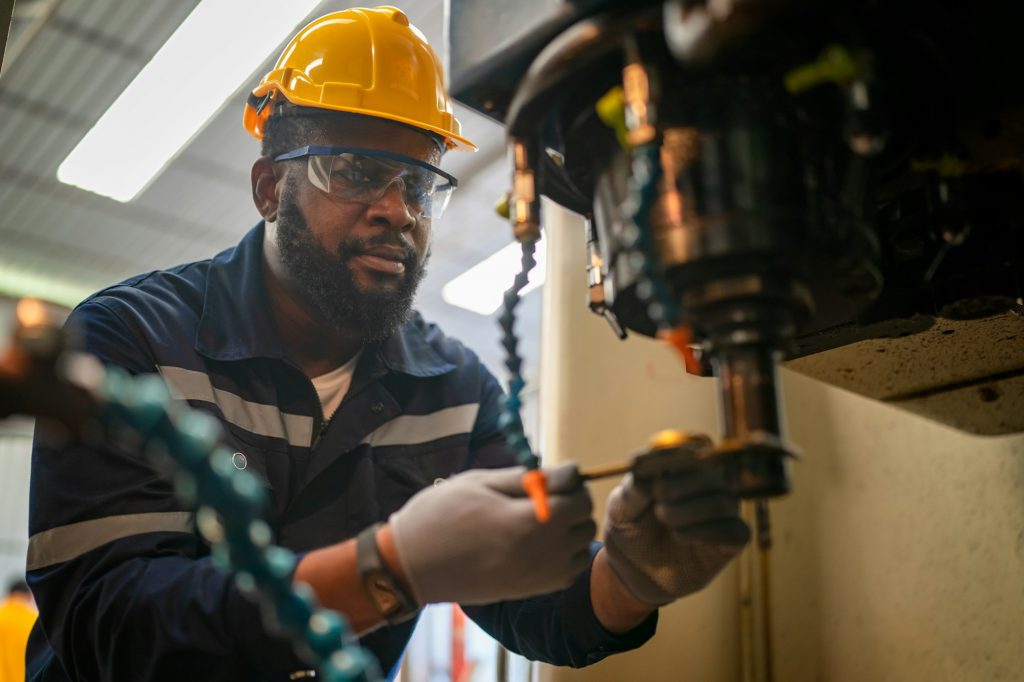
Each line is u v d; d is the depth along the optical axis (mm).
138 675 1006
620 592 1070
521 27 772
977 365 1130
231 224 4855
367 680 598
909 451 1490
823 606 1556
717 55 664
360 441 1369
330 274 1335
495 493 860
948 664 1383
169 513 1115
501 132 3939
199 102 3619
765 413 686
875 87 663
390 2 3150
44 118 3990
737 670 1604
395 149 1391
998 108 769
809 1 651
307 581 878
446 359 1550
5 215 4820
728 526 735
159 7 3262
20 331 496
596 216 835
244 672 1065
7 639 3734
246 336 1331
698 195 704
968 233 871
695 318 719
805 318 733
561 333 1707
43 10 3365
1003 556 1344
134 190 4355
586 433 1647
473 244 4938
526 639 1216
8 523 6082
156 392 523
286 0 3031
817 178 727
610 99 726
